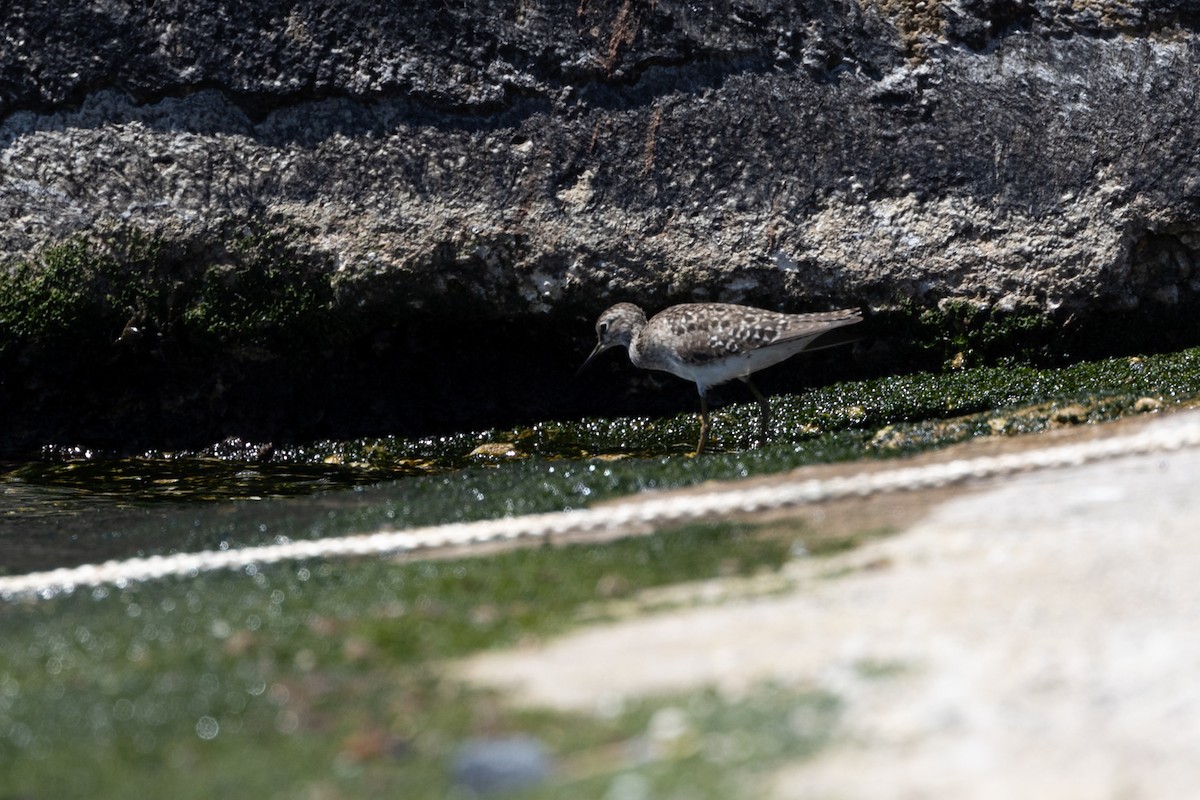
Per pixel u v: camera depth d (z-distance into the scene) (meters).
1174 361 20.30
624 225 20.45
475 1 20.48
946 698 7.39
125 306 20.52
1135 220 20.70
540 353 21.20
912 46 21.08
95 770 7.75
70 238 20.45
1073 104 20.97
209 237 20.36
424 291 20.41
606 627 9.23
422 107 20.52
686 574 10.35
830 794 6.47
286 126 20.53
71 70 20.59
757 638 8.63
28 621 11.12
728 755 6.98
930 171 20.80
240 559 12.85
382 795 7.12
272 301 20.50
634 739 7.36
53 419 21.09
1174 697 7.22
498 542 12.69
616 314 19.67
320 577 11.59
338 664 8.98
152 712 8.45
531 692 8.16
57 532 15.51
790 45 20.86
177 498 17.95
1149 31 21.34
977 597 8.98
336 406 21.23
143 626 10.38
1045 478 12.51
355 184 20.44
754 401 21.11
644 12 20.56
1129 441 13.30
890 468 14.02
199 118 20.56
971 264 20.66
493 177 20.45
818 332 18.34
